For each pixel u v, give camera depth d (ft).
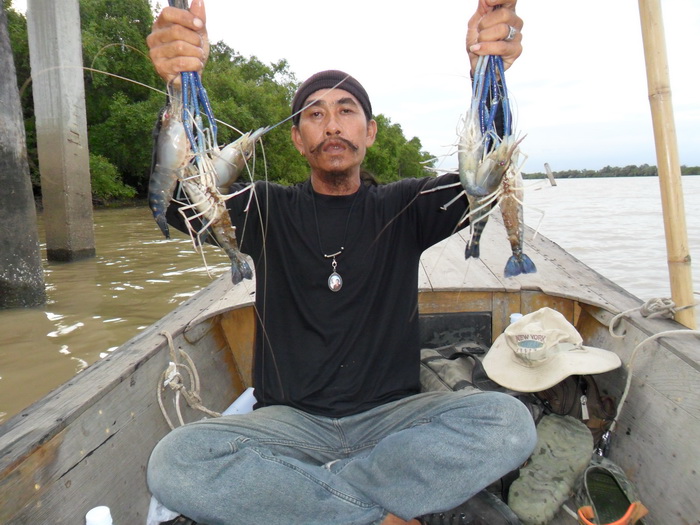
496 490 7.22
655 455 7.03
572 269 11.75
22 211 18.35
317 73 7.36
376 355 7.22
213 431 6.27
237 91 73.31
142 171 63.36
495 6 6.00
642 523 6.92
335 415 7.02
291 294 7.34
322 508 5.92
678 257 8.15
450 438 5.96
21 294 18.29
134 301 18.95
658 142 8.13
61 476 5.51
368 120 7.70
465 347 9.25
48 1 25.03
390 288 7.39
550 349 7.78
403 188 7.70
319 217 7.45
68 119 25.67
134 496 6.63
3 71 18.62
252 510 5.85
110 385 6.49
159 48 5.95
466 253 7.10
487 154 6.25
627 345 8.30
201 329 9.34
